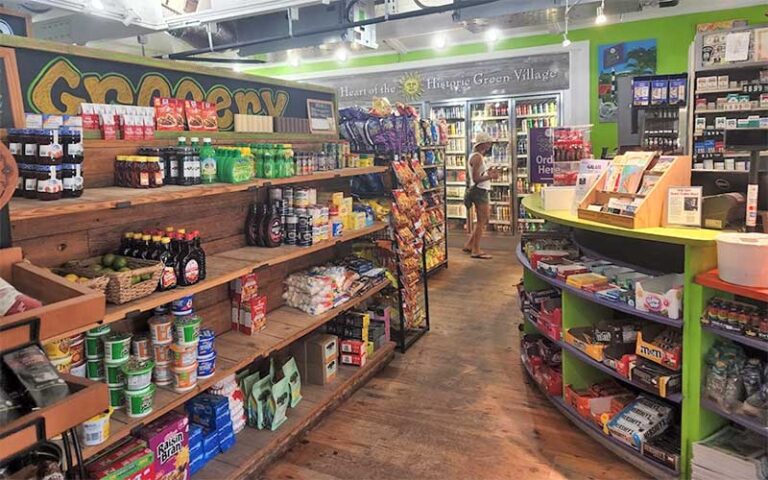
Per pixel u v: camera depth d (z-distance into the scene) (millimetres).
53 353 2039
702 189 2820
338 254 4305
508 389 3627
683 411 2512
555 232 4223
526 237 4109
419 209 4762
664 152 5406
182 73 2969
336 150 3807
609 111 8375
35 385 1223
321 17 5047
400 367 4020
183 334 2404
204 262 2492
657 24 7918
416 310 4660
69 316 1331
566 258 3482
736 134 5141
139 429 2369
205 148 2646
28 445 1205
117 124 2529
